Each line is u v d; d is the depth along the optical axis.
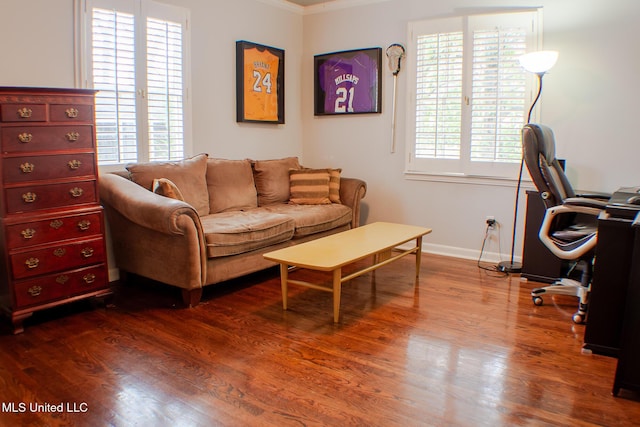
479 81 4.23
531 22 3.96
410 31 4.55
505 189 4.24
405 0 4.55
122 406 2.04
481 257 4.42
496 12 4.09
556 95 3.93
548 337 2.74
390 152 4.84
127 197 3.25
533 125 3.14
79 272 3.02
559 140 3.96
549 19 3.89
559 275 3.66
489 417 1.97
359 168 5.08
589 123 3.83
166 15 3.90
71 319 2.98
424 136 4.60
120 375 2.29
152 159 3.91
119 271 3.71
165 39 3.90
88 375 2.29
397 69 4.67
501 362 2.44
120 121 3.66
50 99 2.80
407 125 4.68
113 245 3.63
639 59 3.60
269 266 3.71
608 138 3.77
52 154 2.84
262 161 4.60
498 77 4.14
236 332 2.80
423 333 2.79
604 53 3.71
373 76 4.81
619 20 3.64
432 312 3.12
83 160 2.98
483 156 4.30
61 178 2.89
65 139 2.89
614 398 2.11
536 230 3.70
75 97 2.91
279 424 1.91
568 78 3.87
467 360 2.46
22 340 2.68
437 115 4.49
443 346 2.62
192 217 3.05
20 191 2.73
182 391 2.16
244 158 4.77
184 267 3.10
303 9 5.20
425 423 1.93
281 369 2.36
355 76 4.93
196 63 4.20
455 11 4.29
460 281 3.78
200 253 3.13
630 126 3.68
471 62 4.24
